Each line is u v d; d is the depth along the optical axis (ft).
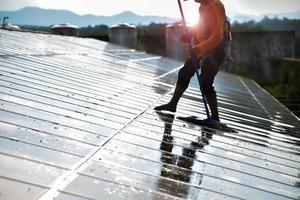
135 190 11.98
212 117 23.99
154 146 17.13
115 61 50.62
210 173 15.43
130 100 26.71
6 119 15.43
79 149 14.28
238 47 124.88
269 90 104.83
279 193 15.19
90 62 42.73
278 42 125.39
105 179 12.19
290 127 34.42
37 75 26.22
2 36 48.96
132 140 17.20
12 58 30.86
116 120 20.02
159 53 110.32
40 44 50.06
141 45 110.73
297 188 16.35
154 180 13.20
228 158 18.15
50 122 16.61
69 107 20.13
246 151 20.30
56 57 39.58
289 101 86.69
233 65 118.11
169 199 11.98
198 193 13.08
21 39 50.98
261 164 18.61
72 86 25.94
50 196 10.23
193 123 23.52
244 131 25.84
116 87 30.63
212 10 22.38
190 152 17.53
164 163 15.16
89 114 19.75
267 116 37.65
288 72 109.40
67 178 11.54
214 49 22.63
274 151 22.00
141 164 14.42
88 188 11.28
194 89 40.98
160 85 38.73
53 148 13.61
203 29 22.68
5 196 9.60
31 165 11.74
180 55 94.63
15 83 21.95
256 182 15.81
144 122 21.02
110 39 100.07
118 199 11.10
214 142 20.36
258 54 124.26
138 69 48.08
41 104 19.12
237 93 50.60
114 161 13.98
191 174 14.76
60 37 71.56
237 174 16.19
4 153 12.06
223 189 14.07
